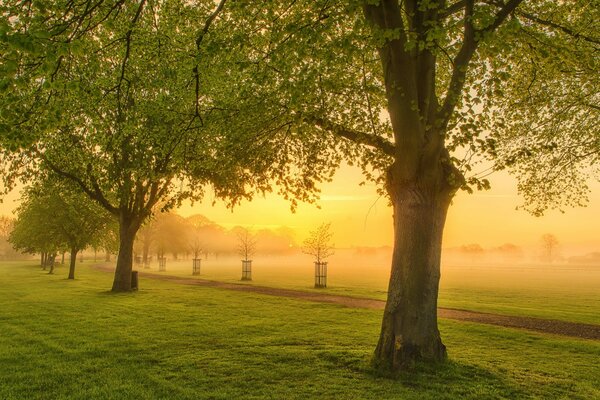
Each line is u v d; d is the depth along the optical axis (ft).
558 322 59.16
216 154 51.78
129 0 35.83
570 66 55.11
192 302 76.89
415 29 31.91
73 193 103.35
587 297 105.70
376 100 47.78
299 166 53.16
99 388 28.86
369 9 33.47
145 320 56.24
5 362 35.27
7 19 27.91
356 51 31.58
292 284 127.75
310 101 42.73
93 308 67.41
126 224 98.58
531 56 47.80
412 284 33.78
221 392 28.22
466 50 33.78
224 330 49.47
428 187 34.37
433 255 34.45
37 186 92.79
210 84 50.06
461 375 31.65
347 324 54.44
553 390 29.19
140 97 53.52
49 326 51.31
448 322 57.47
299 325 53.31
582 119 64.90
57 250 147.43
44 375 31.78
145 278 149.89
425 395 27.58
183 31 50.24
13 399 26.71
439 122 32.58
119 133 57.77
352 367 33.96
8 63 23.09
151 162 56.24
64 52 23.72
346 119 46.42
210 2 48.34
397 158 34.55
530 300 97.04
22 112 29.91
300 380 30.78
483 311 69.67
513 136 64.95
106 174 71.20
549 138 65.21
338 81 41.27
